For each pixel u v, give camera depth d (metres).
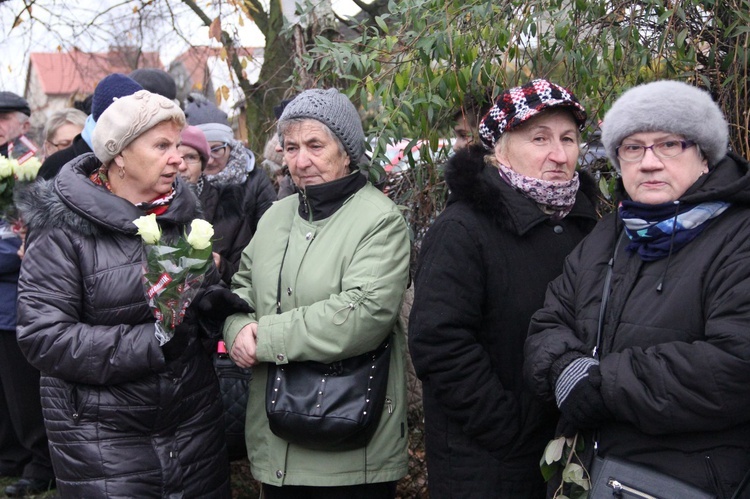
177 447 2.75
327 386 2.71
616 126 2.17
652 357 2.00
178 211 2.79
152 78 4.11
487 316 2.54
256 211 4.09
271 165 4.60
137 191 2.75
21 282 2.67
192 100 4.20
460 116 3.32
